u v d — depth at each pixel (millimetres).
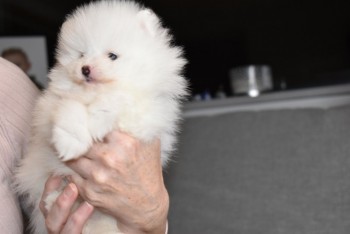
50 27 2922
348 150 1945
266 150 2111
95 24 1119
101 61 1082
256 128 2170
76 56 1142
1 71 1185
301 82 2680
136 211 1088
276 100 2428
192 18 2848
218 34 2832
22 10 2896
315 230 1923
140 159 1077
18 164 1131
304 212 1963
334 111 2051
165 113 1114
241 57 2807
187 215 2180
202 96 2693
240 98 2477
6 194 1067
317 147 2010
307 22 2656
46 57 2820
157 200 1123
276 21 2723
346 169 1929
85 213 1033
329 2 2604
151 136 1070
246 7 2775
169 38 1263
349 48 2570
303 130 2066
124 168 1047
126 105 1032
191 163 2238
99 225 1090
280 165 2062
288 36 2701
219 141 2223
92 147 1032
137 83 1090
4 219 1035
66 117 994
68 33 1151
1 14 2865
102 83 1067
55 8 2922
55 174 1076
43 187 1121
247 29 2787
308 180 1990
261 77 2553
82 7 1237
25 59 2797
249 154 2141
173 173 2250
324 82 2621
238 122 2219
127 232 1111
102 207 1059
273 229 2002
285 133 2100
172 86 1162
